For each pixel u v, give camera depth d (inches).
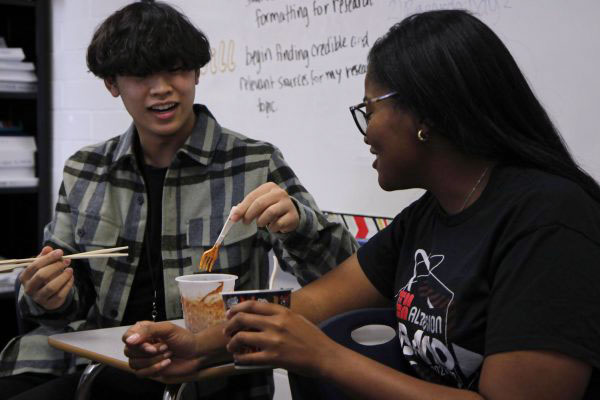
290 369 41.7
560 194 41.1
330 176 88.4
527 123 45.2
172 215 71.5
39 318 68.1
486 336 41.1
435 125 45.0
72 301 68.7
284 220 60.4
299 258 66.9
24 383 69.2
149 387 67.9
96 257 68.0
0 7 133.0
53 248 73.0
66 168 75.2
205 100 105.0
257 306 41.9
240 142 74.0
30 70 133.3
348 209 86.7
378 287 57.5
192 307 55.7
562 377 38.2
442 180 47.1
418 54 44.7
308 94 90.1
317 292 57.8
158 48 66.2
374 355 52.9
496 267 42.5
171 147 73.0
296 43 91.0
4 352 71.1
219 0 101.3
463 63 43.9
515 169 44.6
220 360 51.7
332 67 87.0
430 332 46.1
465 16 45.4
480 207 45.1
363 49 83.4
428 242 49.5
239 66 99.2
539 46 69.4
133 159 72.0
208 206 71.6
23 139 133.2
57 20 132.2
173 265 70.4
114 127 123.2
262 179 72.3
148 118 69.1
